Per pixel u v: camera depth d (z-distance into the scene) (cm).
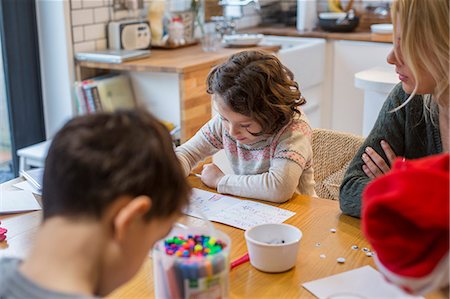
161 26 317
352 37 362
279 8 419
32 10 294
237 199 155
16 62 296
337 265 118
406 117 158
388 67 294
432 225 75
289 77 168
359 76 271
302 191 173
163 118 296
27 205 148
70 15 290
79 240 74
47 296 70
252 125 161
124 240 76
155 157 77
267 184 152
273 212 145
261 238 123
